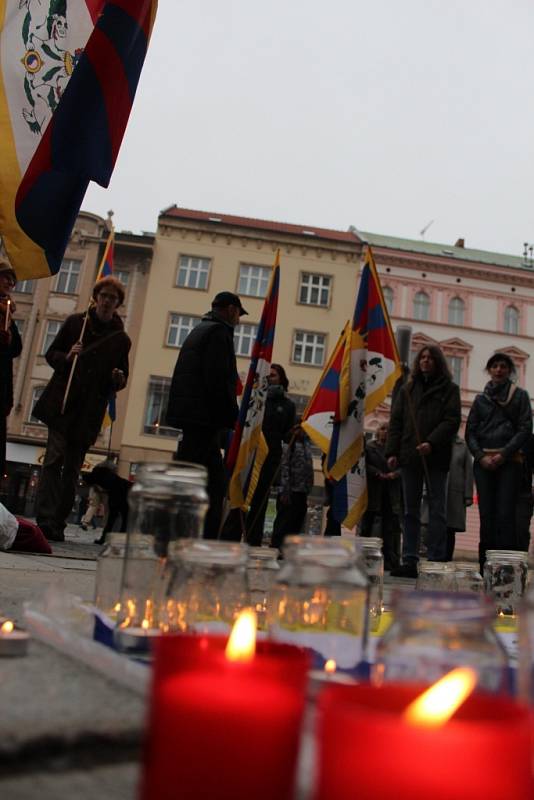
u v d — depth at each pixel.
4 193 3.07
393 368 4.77
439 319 26.61
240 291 25.83
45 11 3.36
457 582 2.17
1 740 0.56
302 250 26.38
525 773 0.31
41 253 2.99
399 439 5.18
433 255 26.89
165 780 0.38
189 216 26.52
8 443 23.02
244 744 0.37
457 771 0.29
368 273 4.89
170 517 1.08
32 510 22.86
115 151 3.12
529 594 0.52
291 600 0.87
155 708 0.40
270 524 15.55
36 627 1.06
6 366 4.56
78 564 3.31
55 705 0.67
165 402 24.17
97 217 25.27
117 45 3.11
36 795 0.51
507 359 4.90
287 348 25.53
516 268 27.20
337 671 0.84
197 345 3.91
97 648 0.87
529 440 4.73
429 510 5.00
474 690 0.47
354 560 0.91
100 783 0.54
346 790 0.30
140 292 25.14
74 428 4.90
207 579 0.95
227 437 5.16
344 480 4.58
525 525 4.74
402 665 0.51
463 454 6.56
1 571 2.56
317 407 6.09
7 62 3.24
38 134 3.21
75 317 5.04
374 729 0.30
